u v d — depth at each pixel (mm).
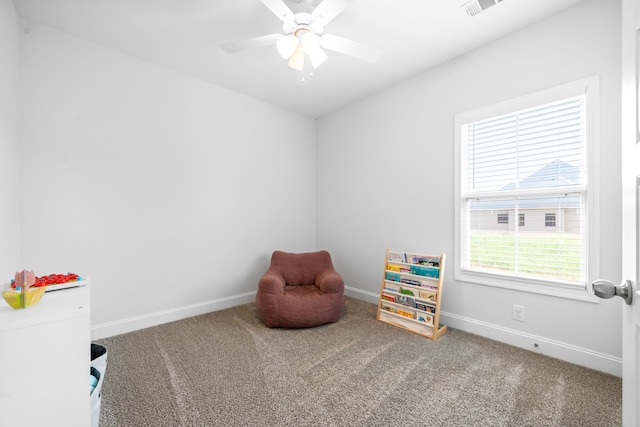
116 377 1784
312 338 2357
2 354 890
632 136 757
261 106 3475
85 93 2291
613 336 1777
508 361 1961
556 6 1909
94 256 2340
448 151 2604
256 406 1520
